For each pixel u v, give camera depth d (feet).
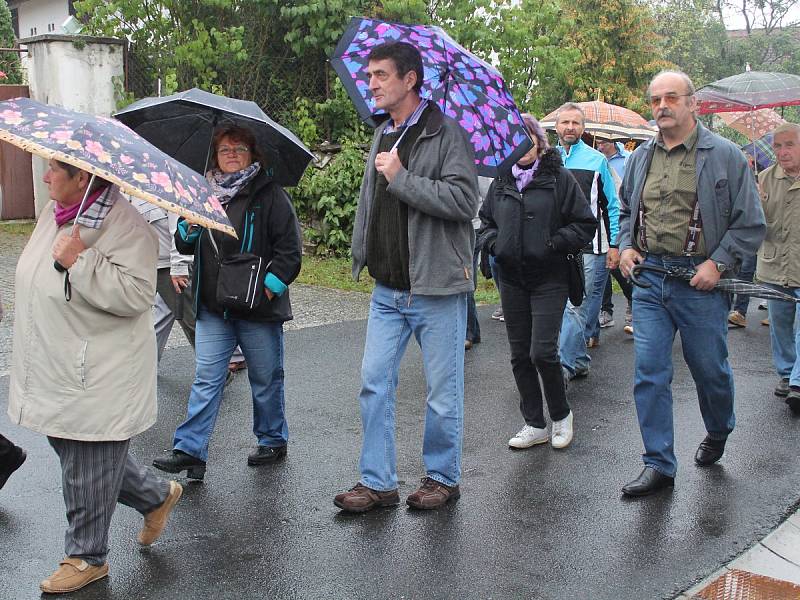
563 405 18.02
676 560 13.03
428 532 13.88
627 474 16.55
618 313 33.47
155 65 43.24
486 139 14.60
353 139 43.06
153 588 11.96
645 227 15.39
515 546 13.42
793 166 21.33
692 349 15.61
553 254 16.71
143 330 11.63
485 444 18.30
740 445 18.24
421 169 13.64
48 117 10.37
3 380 22.07
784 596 12.15
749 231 14.97
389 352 14.38
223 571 12.50
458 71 14.06
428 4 42.70
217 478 16.17
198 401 15.65
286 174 16.34
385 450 14.62
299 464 16.96
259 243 15.57
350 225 42.19
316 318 30.99
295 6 40.81
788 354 21.97
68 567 11.73
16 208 51.06
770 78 42.75
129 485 12.48
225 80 42.27
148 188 9.91
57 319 11.01
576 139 21.94
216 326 15.72
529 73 44.27
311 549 13.24
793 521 14.65
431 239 13.67
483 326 30.40
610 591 12.07
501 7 44.11
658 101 14.98
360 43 14.96
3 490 15.44
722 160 14.92
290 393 21.86
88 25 44.29
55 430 11.09
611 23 58.44
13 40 66.49
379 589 12.05
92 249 10.89
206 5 40.91
